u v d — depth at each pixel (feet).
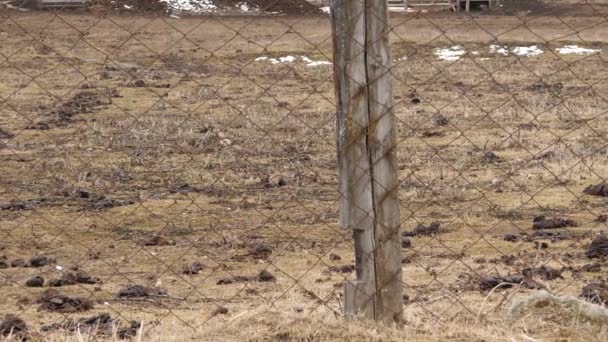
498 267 46.24
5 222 57.00
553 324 32.07
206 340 30.42
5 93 110.22
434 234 53.98
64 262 48.57
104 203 61.62
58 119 94.99
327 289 41.50
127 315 38.11
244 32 148.66
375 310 30.45
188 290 42.93
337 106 29.73
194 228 55.77
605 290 40.32
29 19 107.55
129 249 51.01
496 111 98.99
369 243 30.12
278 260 48.62
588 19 157.99
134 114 97.86
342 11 29.22
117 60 130.31
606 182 64.85
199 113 97.96
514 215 58.49
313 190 65.87
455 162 74.08
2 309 39.73
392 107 29.66
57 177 69.26
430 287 41.88
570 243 51.93
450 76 124.06
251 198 63.21
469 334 30.73
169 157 76.43
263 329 30.78
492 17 157.07
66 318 37.24
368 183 29.78
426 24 151.74
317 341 29.78
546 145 81.00
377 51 29.32
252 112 98.68
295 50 143.02
